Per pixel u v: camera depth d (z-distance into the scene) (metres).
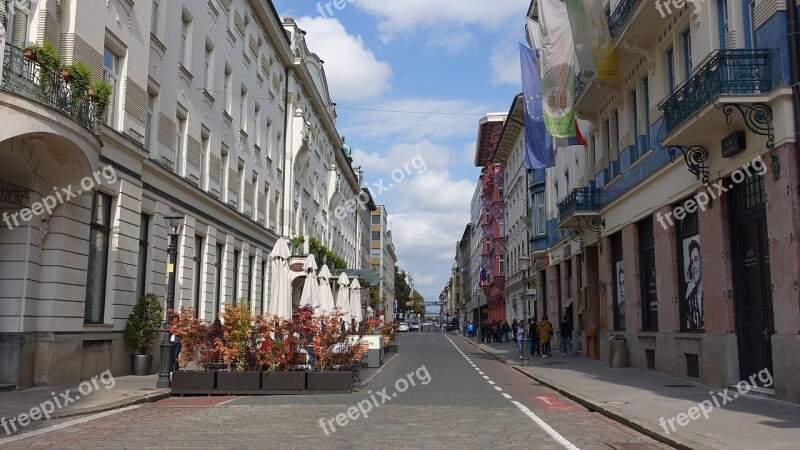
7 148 13.44
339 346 16.36
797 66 12.38
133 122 18.91
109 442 8.89
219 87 27.77
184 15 23.97
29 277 14.66
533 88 24.44
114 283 17.95
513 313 56.88
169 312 16.25
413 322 112.56
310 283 23.33
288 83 41.44
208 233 26.19
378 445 8.73
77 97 14.27
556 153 36.47
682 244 18.31
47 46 13.50
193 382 15.14
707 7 15.80
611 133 25.02
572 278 31.69
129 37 18.70
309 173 47.50
